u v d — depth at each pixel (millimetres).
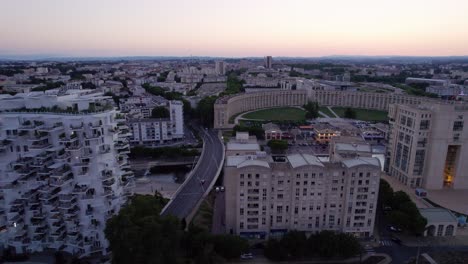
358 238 182125
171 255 143375
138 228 140875
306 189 176000
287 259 163750
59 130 153625
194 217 197500
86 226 160750
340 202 178750
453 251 171875
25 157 155875
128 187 187375
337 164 178500
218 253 160000
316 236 163375
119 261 140750
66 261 162375
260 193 175625
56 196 158875
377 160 182625
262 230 181250
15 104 160500
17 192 157625
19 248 165375
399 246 176000
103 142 160750
